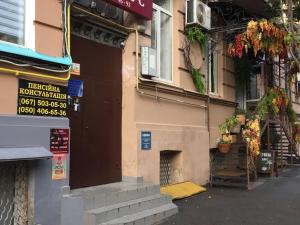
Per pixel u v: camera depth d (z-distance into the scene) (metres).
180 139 6.84
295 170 9.92
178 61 7.02
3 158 3.61
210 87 8.23
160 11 6.82
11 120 3.88
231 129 8.19
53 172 4.21
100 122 5.56
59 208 4.22
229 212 5.56
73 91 5.11
